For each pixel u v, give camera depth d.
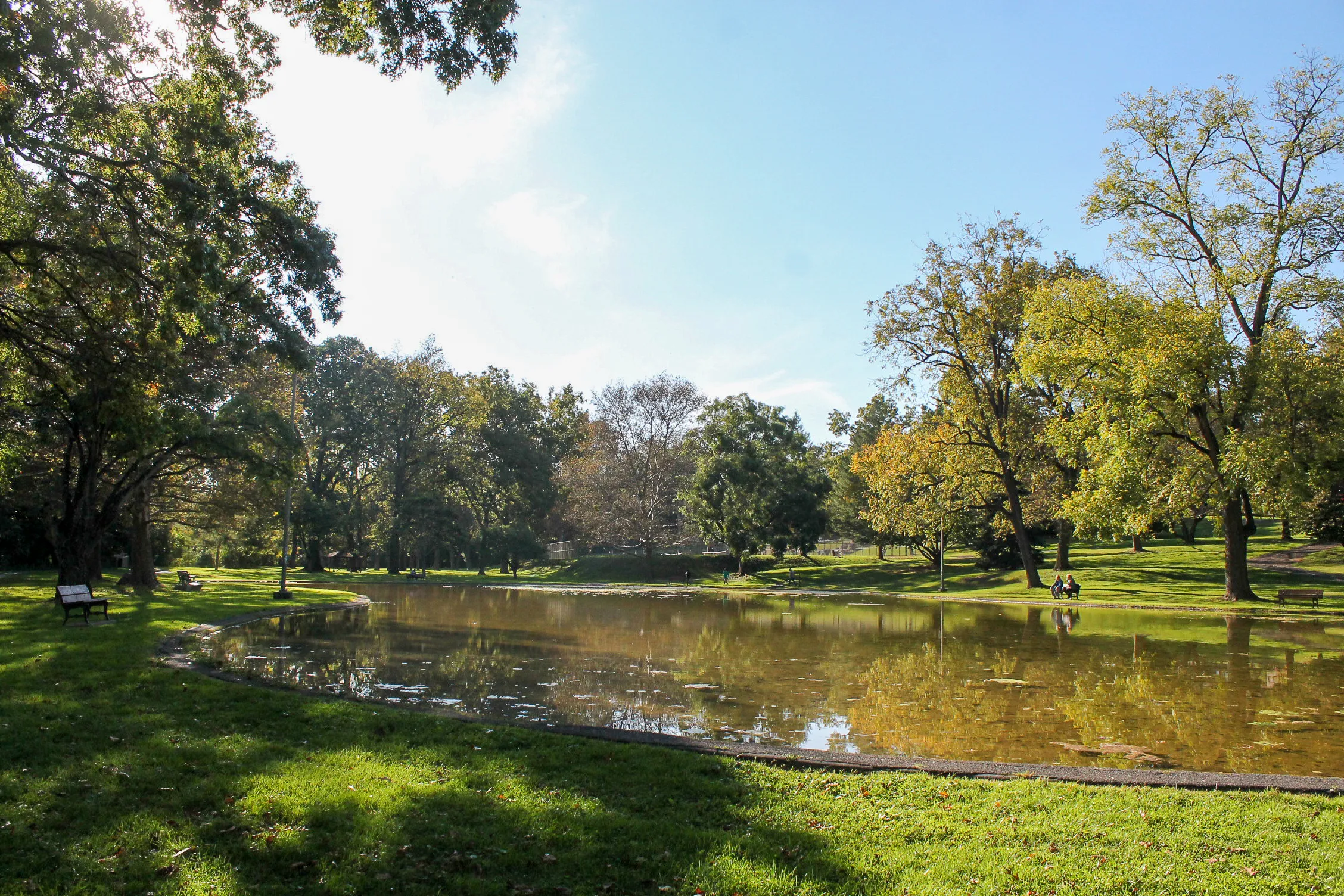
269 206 15.58
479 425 62.81
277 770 6.72
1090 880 4.84
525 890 4.68
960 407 37.88
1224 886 4.78
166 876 4.80
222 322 15.53
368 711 9.07
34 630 15.28
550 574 65.00
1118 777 7.07
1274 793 6.65
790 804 6.14
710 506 58.88
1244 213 27.88
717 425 59.91
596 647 18.52
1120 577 41.41
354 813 5.73
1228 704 12.06
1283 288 27.34
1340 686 13.67
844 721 10.76
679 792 6.38
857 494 60.84
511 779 6.60
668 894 4.65
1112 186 29.52
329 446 61.16
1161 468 28.50
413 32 13.03
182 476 34.84
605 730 8.40
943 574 45.62
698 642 19.97
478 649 17.59
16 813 5.66
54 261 16.36
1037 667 15.85
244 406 27.16
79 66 12.95
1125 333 27.41
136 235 14.97
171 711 8.86
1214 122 28.11
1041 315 29.92
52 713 8.51
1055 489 39.56
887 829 5.65
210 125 14.05
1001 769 7.33
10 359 18.31
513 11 13.14
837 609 31.70
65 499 23.38
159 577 40.53
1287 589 29.47
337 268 17.39
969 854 5.20
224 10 13.78
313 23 13.55
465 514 66.38
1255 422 27.44
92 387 16.70
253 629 19.88
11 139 13.12
